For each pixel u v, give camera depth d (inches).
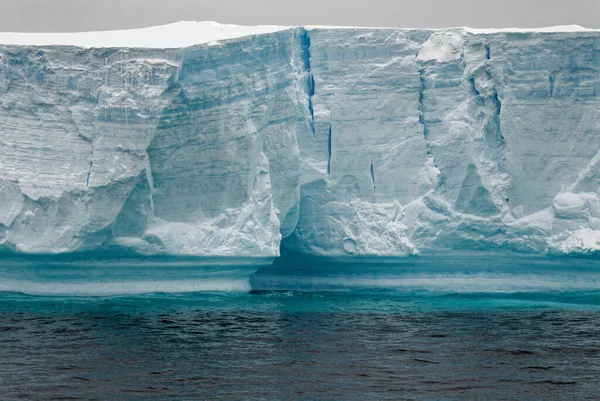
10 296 2406.5
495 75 2586.1
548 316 2290.8
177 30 2551.7
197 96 2326.5
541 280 2672.2
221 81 2357.3
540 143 2598.4
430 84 2637.8
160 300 2405.3
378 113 2647.6
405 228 2615.7
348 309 2374.5
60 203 2304.4
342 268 2721.5
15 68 2326.5
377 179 2655.0
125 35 2534.5
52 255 2320.4
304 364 1763.0
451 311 2359.7
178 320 2149.4
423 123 2659.9
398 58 2647.6
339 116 2647.6
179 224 2386.8
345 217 2652.6
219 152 2386.8
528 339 1998.0
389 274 2711.6
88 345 1879.9
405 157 2647.6
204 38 2460.6
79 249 2306.8
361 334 2037.4
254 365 1748.3
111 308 2276.1
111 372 1684.3
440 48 2640.3
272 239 2491.4
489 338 2006.6
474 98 2620.6
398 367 1752.0
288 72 2516.0
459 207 2625.5
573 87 2581.2
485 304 2485.2
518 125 2591.0
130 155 2285.9
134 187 2297.0
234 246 2421.3
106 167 2288.4
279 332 2046.0
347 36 2647.6
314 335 2021.4
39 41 2503.7
